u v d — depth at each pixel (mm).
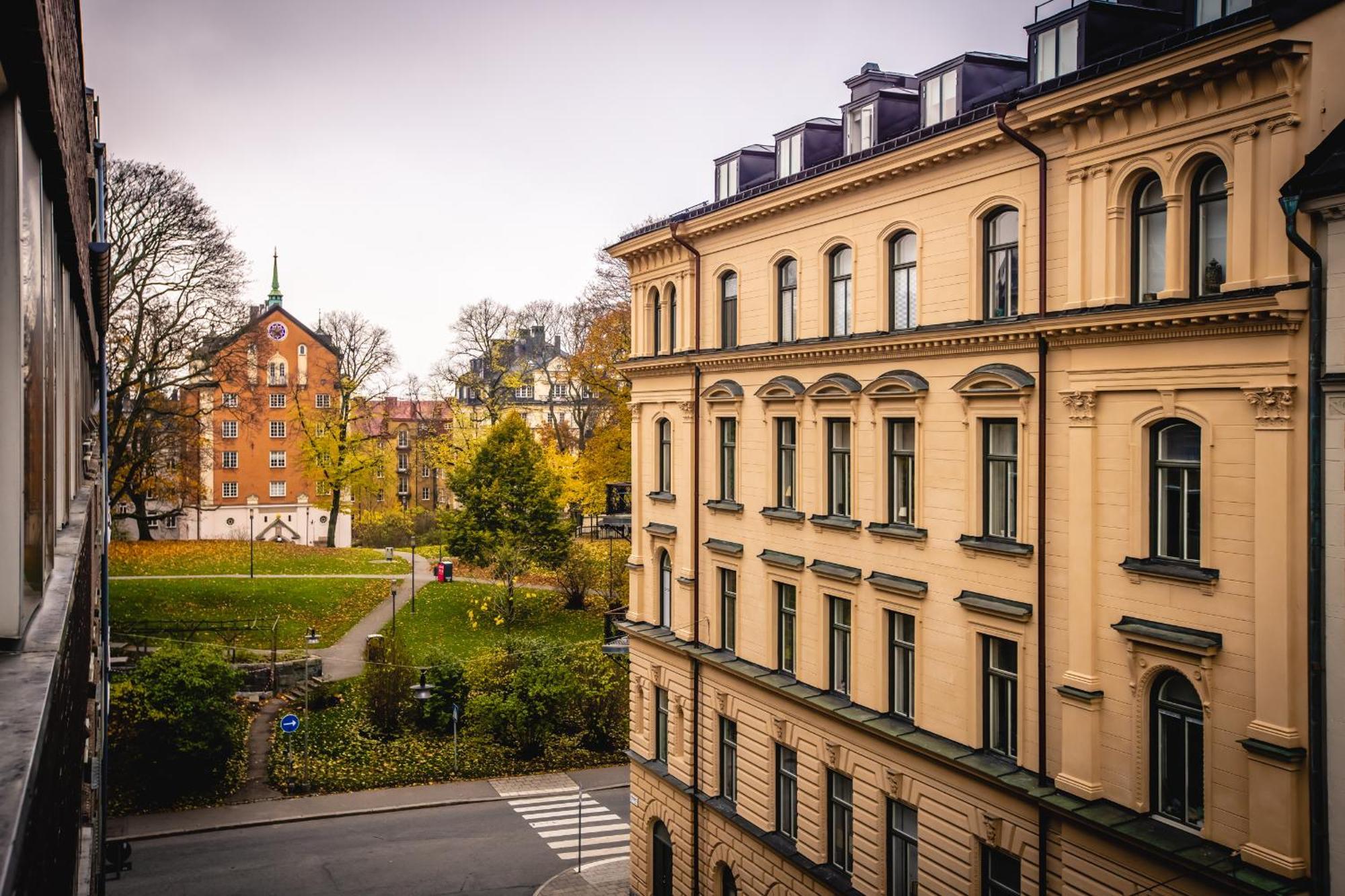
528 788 36562
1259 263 12461
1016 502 16375
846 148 20703
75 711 7801
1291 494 12203
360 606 51500
